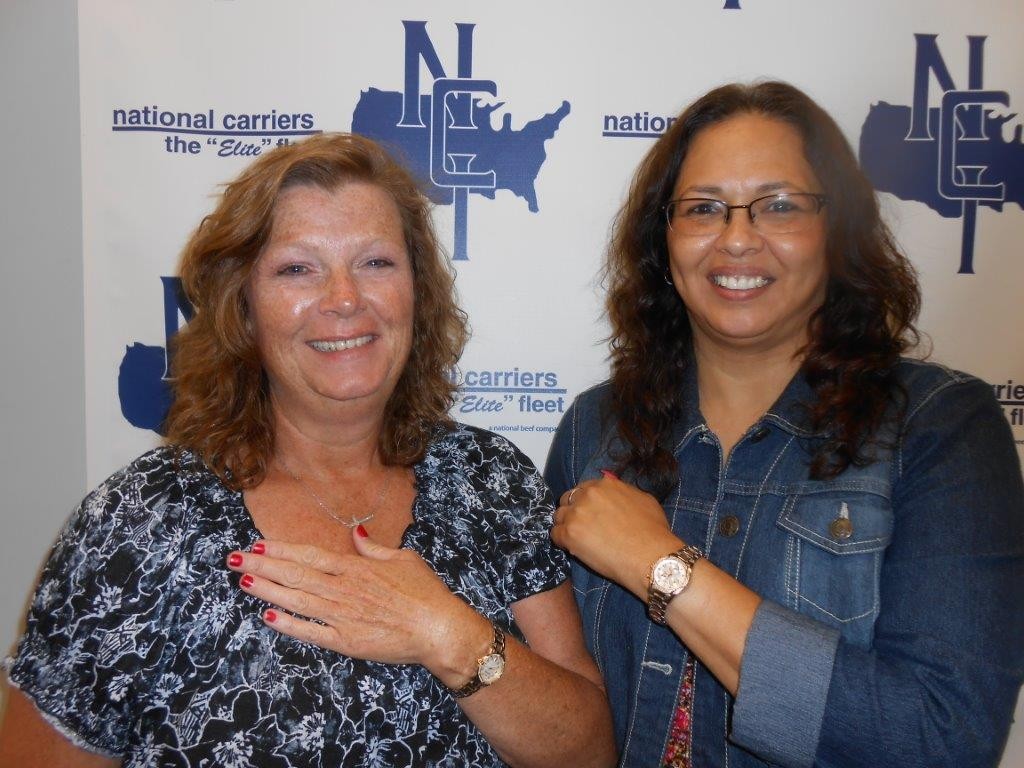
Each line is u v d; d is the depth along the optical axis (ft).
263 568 3.27
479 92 5.49
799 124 3.75
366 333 3.60
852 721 3.10
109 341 5.54
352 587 3.34
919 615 3.20
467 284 5.62
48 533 5.68
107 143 5.42
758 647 3.21
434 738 3.47
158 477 3.54
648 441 4.22
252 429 3.75
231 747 3.17
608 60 5.48
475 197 5.56
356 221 3.59
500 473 4.13
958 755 3.00
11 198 5.49
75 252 5.50
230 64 5.42
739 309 3.71
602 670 4.24
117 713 3.25
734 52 5.48
